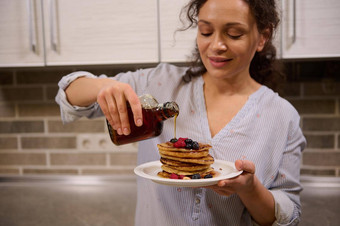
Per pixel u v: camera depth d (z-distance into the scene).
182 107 0.93
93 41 1.32
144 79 1.00
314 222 1.32
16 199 1.57
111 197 1.59
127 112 0.70
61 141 1.73
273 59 1.03
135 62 1.32
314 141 1.60
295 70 1.56
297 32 1.25
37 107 1.71
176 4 1.28
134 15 1.30
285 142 0.89
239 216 0.87
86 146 1.72
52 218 1.39
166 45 1.30
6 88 1.70
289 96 1.59
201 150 0.74
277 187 0.90
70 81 0.86
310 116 1.59
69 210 1.46
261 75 1.04
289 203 0.83
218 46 0.76
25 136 1.73
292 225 0.84
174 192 0.88
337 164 1.60
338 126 1.58
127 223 1.35
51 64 1.34
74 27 1.32
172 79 0.98
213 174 0.72
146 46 1.31
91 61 1.33
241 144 0.86
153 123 0.70
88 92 0.80
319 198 1.52
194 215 0.86
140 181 0.97
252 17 0.76
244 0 0.75
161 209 0.89
